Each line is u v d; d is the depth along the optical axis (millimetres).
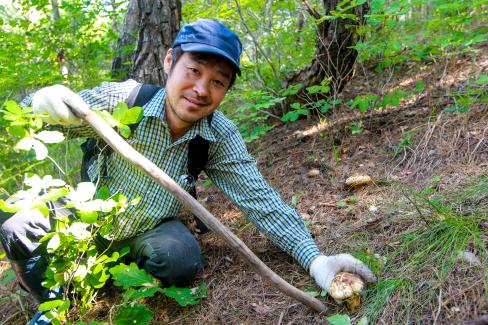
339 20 3219
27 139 1296
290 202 2588
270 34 4383
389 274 1685
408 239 1829
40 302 1922
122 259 2088
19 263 1815
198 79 1675
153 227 1970
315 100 3590
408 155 2627
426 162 2477
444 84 3338
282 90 3578
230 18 4238
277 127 3773
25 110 1298
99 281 1669
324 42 3318
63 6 4359
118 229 1898
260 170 3162
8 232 1768
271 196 1923
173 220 2043
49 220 1835
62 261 1589
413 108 3174
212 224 1375
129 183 1887
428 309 1444
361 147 2924
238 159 1968
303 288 1773
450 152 2457
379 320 1482
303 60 4445
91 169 1951
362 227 2074
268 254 2123
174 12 3160
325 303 1640
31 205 1259
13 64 3666
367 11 3275
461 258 1562
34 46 4449
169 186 1342
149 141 1844
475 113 2705
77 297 1848
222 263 2135
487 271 1461
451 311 1384
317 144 3170
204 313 1791
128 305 1741
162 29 3111
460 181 2150
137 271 1673
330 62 3352
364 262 1794
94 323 1534
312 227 2248
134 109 1341
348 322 1459
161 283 1954
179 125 1829
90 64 4387
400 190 2314
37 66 3957
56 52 4492
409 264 1677
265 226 1908
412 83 3639
